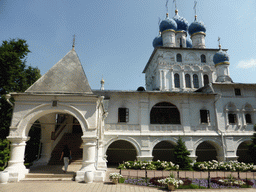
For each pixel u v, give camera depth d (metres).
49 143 15.83
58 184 9.88
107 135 19.38
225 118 21.91
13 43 20.77
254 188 11.20
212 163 18.42
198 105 21.81
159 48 27.70
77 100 11.75
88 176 10.30
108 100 19.72
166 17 31.34
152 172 15.95
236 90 23.02
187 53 28.48
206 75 28.34
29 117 11.40
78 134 20.11
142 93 21.08
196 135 20.58
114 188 9.68
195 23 31.23
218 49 28.69
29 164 18.80
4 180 9.91
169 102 21.70
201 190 10.38
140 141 19.73
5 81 18.30
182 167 17.92
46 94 11.49
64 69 13.27
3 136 17.25
